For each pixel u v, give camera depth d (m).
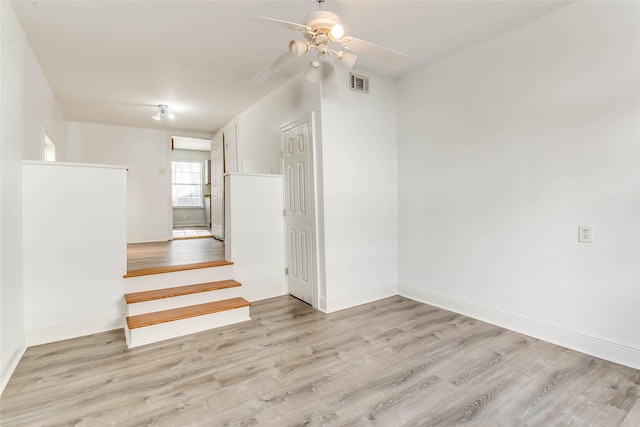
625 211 2.17
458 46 3.03
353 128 3.48
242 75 3.61
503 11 2.45
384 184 3.75
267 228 3.81
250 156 4.81
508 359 2.29
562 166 2.46
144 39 2.80
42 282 2.61
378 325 2.94
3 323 2.06
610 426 1.62
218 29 2.65
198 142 8.38
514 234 2.76
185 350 2.48
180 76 3.61
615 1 2.18
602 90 2.25
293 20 2.54
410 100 3.67
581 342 2.38
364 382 2.03
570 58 2.39
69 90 3.99
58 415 1.73
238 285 3.30
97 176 2.84
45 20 2.48
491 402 1.82
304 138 3.52
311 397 1.88
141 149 6.01
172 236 6.34
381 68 3.51
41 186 2.62
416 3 2.32
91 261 2.81
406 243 3.78
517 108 2.71
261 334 2.77
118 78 3.64
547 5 2.39
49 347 2.54
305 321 3.05
